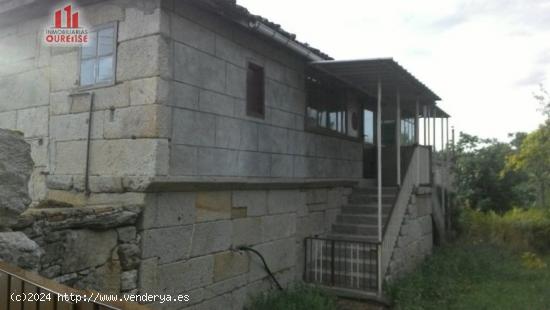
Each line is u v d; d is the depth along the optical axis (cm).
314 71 815
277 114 703
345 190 958
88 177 509
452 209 1452
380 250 702
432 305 716
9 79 612
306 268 773
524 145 1714
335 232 873
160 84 473
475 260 1034
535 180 1872
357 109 1065
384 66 703
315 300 634
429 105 1119
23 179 307
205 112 540
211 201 554
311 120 834
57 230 371
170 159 482
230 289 582
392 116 1243
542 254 1319
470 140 2023
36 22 586
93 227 403
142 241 452
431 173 1118
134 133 479
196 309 521
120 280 427
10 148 302
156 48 473
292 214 741
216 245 559
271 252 677
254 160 637
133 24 493
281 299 632
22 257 287
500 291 823
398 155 855
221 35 575
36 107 576
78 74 536
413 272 866
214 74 559
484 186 1950
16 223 310
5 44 618
